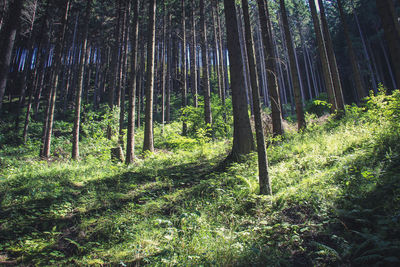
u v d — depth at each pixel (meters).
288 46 12.77
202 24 17.47
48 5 24.53
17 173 9.22
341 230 3.66
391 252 2.80
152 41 14.02
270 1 18.00
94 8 30.34
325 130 10.48
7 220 5.20
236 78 9.06
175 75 43.91
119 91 20.95
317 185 5.14
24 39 37.66
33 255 4.14
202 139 13.20
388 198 3.76
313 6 14.87
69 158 13.96
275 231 4.11
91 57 44.34
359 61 34.88
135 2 13.10
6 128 23.47
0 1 13.98
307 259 3.29
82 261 3.95
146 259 3.76
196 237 4.26
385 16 5.14
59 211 5.75
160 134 20.00
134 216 5.59
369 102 9.93
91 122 15.49
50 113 14.88
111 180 8.57
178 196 6.63
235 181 6.88
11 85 38.97
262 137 5.64
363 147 6.37
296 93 12.52
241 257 3.46
